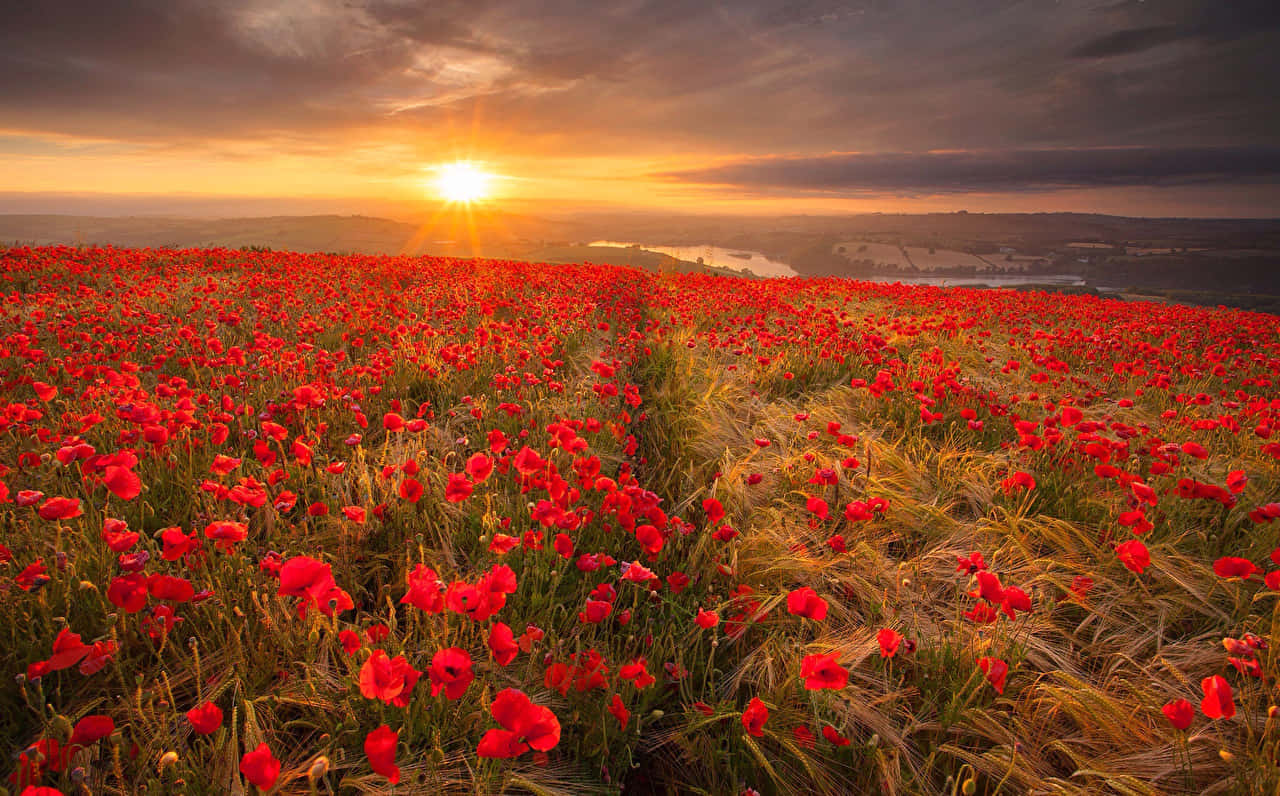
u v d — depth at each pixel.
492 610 1.92
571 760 1.99
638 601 2.64
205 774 1.68
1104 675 2.53
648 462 4.69
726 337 8.26
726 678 2.36
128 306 6.95
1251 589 2.87
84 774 1.50
